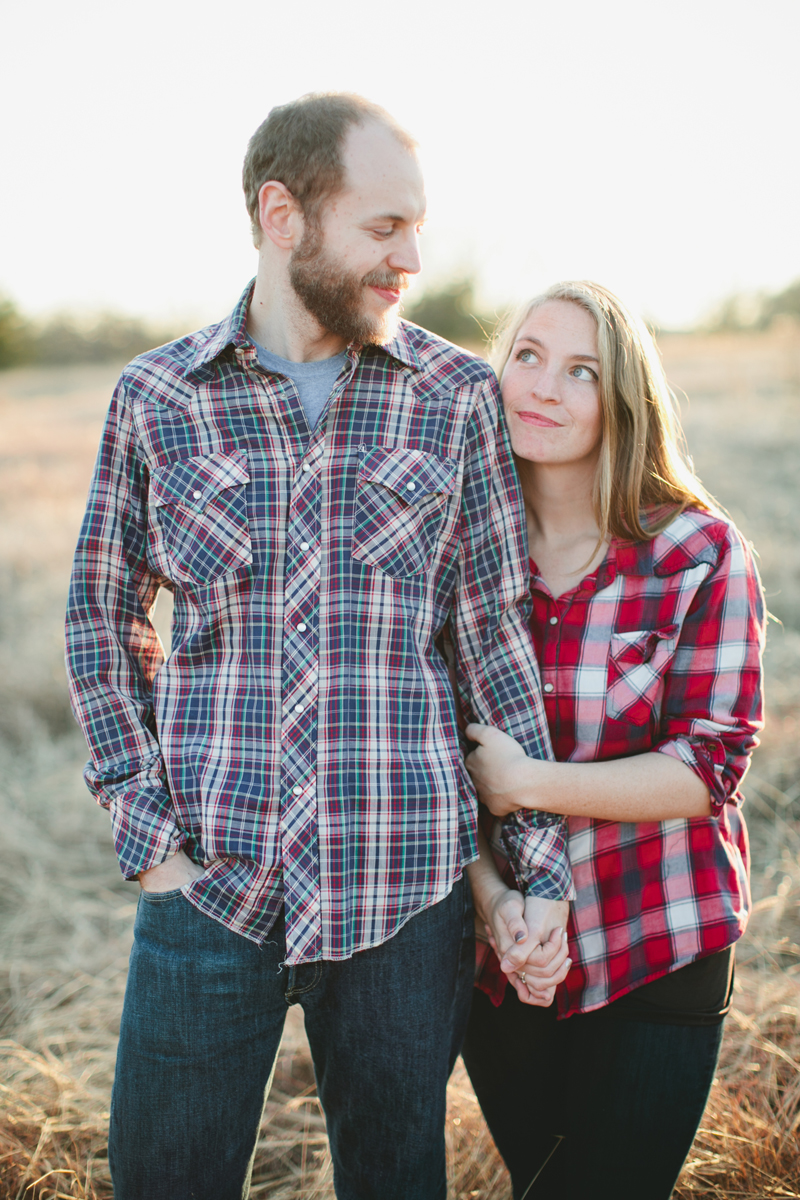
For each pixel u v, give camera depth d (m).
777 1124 1.89
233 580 1.43
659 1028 1.50
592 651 1.57
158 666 1.64
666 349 15.64
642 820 1.49
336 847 1.38
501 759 1.54
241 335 1.46
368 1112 1.46
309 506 1.44
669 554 1.53
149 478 1.52
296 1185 1.95
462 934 1.53
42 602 5.70
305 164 1.39
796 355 10.34
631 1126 1.51
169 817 1.42
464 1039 1.72
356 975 1.42
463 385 1.54
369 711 1.42
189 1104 1.39
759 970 2.42
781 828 2.94
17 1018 2.48
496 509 1.58
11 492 8.88
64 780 3.81
